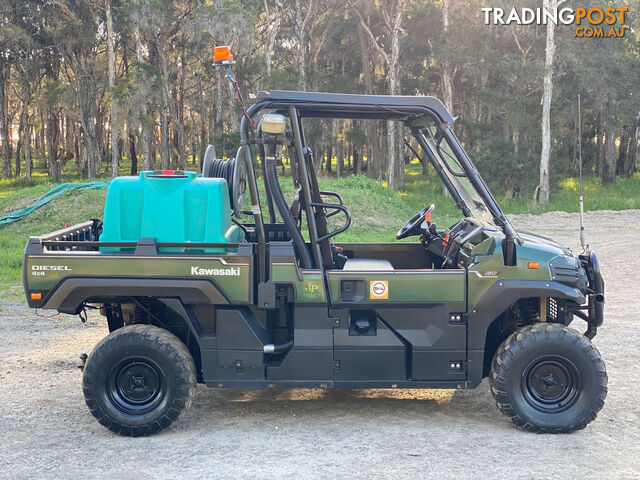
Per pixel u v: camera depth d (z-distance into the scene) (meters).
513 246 5.34
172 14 49.50
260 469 4.62
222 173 6.05
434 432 5.35
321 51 57.41
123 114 46.94
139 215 5.45
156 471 4.62
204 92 67.06
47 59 56.75
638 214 29.58
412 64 53.22
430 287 5.34
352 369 5.40
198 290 5.29
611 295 11.69
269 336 5.52
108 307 6.05
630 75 38.72
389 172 41.16
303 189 5.32
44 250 5.39
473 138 44.56
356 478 4.44
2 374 7.18
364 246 6.66
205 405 6.14
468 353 5.39
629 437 5.23
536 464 4.68
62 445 5.15
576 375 5.25
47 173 70.62
